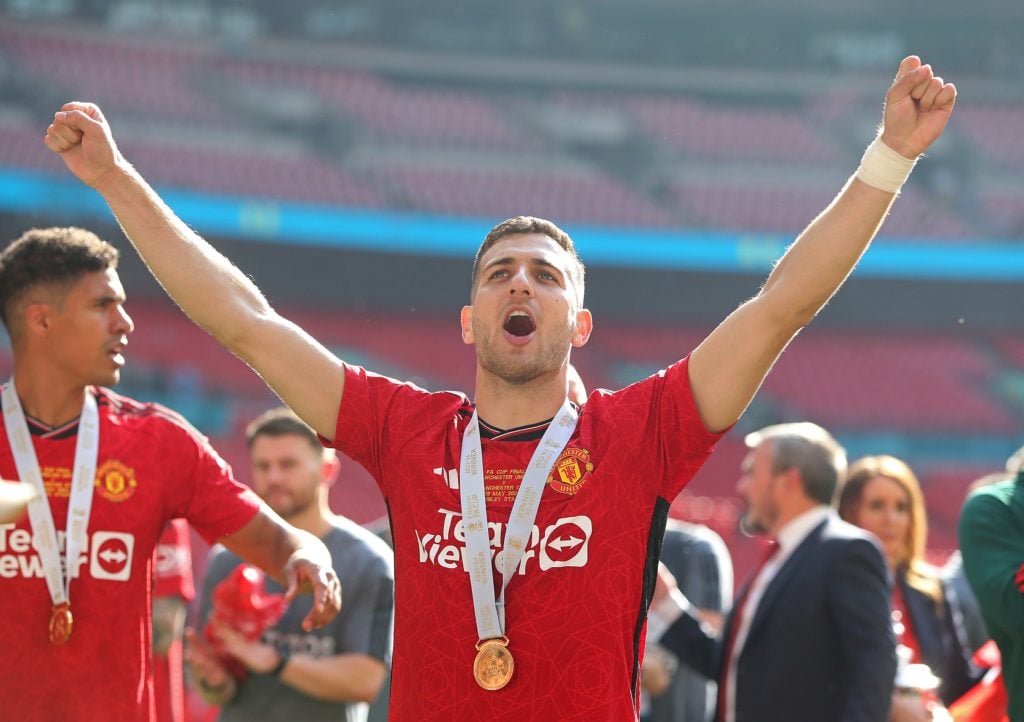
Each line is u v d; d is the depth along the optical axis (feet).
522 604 7.61
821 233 7.88
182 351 80.74
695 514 67.36
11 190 74.79
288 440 13.10
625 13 110.52
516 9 109.60
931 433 88.43
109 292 9.93
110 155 8.38
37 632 9.22
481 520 7.81
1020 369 92.53
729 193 100.53
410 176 95.50
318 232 85.97
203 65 99.55
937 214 98.27
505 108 105.40
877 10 109.29
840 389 90.53
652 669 16.74
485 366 8.24
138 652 9.58
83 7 100.99
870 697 11.63
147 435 9.90
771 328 7.89
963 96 110.42
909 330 95.14
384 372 86.58
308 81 101.71
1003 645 10.44
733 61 111.55
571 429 8.15
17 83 89.97
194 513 10.02
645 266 91.35
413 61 106.63
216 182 88.33
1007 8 108.68
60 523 9.53
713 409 7.98
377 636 12.73
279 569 10.12
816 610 12.27
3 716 9.10
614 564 7.68
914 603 15.07
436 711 7.56
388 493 8.23
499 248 8.54
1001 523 10.44
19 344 9.89
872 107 109.70
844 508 15.76
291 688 12.57
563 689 7.48
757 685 12.46
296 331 8.49
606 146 104.32
